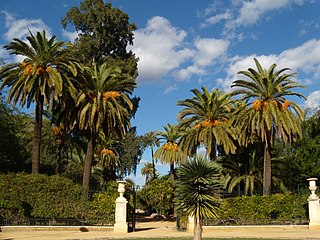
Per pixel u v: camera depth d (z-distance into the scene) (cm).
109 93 3100
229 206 2942
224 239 2078
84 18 4891
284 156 4216
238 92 3269
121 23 5106
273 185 3684
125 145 5566
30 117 4584
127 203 2745
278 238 2081
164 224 3812
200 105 3409
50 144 4228
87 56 4766
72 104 3131
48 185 2777
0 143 3531
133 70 4919
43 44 2936
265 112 3069
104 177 5053
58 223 2703
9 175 2722
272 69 3181
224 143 3275
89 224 2762
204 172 1223
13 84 3006
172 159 4819
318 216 2666
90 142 3216
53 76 2830
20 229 2483
